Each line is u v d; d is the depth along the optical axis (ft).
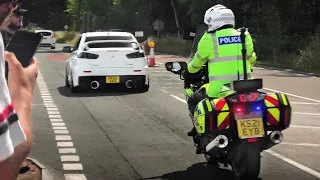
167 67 26.11
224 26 22.57
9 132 4.57
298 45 123.03
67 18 352.49
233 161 21.21
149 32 229.25
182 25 221.87
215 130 20.94
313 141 31.65
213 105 20.88
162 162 26.18
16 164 4.66
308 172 24.23
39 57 124.47
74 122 37.70
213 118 20.70
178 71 25.86
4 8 4.59
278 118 21.34
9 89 4.94
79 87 55.06
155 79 70.59
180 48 156.66
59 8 377.30
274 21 134.92
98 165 25.41
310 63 97.35
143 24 236.84
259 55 125.08
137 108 44.70
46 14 377.91
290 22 135.33
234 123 20.71
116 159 26.71
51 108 44.27
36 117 39.60
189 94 25.50
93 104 46.96
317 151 28.84
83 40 57.93
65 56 129.29
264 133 20.35
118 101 49.11
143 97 51.93
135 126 36.29
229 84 22.29
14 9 4.81
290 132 34.55
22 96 5.06
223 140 20.51
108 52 54.80
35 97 51.31
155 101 49.11
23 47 5.74
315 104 48.42
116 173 24.00
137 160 26.53
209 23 22.72
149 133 33.83
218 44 22.31
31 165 24.70
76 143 30.48
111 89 58.49
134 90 57.67
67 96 52.47
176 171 24.47
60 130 34.53
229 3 150.10
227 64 22.22
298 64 100.32
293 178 23.09
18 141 4.65
